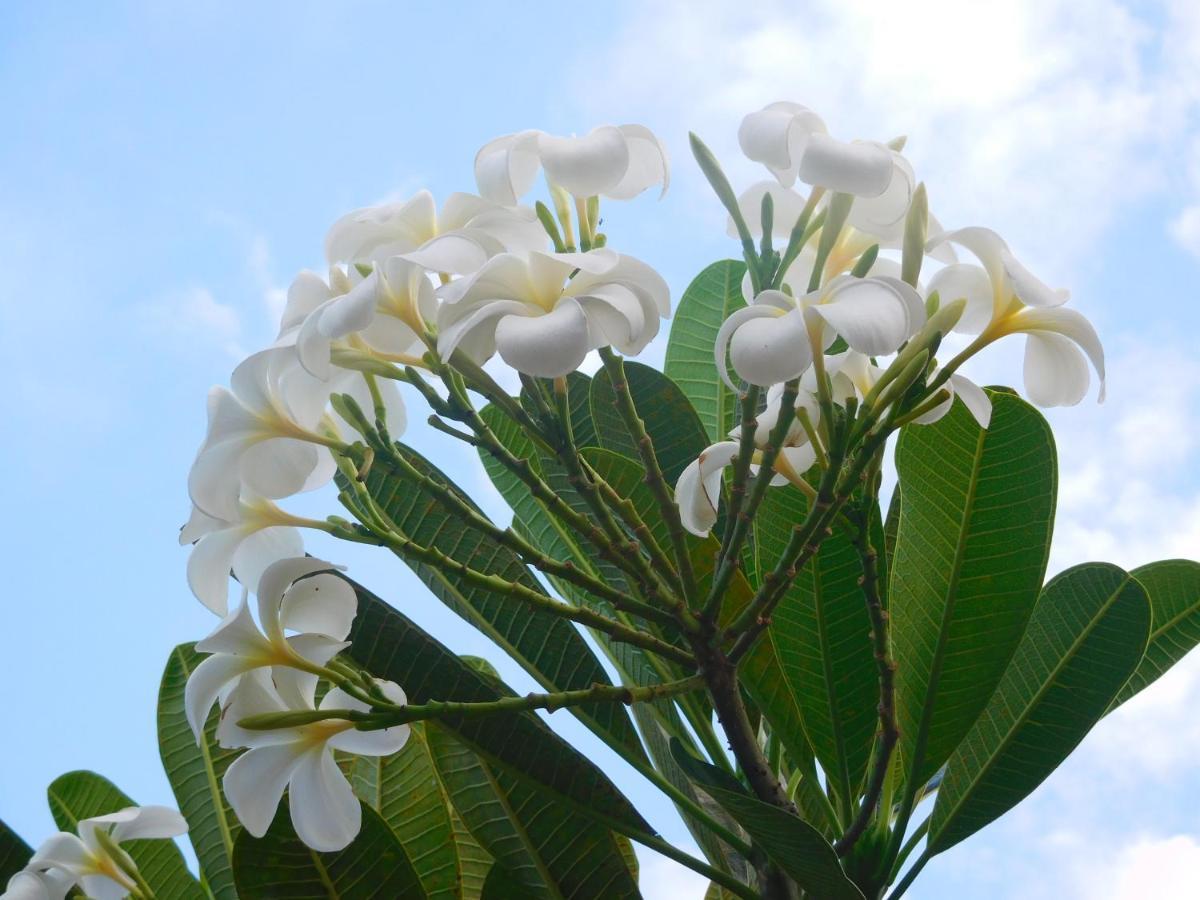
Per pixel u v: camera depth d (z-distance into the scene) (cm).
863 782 117
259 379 108
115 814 116
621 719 119
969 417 117
